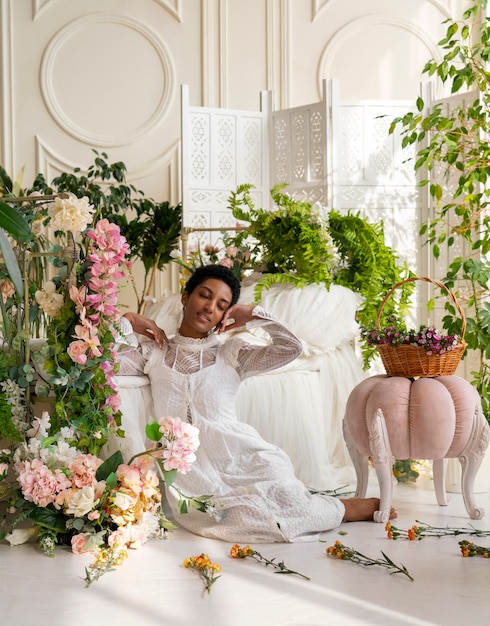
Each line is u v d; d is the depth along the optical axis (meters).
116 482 2.93
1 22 6.07
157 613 2.29
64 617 2.27
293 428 3.81
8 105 6.09
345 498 3.56
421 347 3.30
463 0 6.60
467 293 4.73
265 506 3.03
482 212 4.75
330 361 4.15
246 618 2.25
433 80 6.57
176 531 3.17
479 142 4.40
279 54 6.45
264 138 5.76
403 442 3.21
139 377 3.33
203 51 6.37
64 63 6.20
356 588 2.48
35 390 3.20
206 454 3.21
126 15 6.27
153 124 6.36
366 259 4.32
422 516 3.34
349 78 6.52
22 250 3.15
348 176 5.28
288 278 4.14
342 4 6.50
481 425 3.24
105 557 2.74
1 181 4.89
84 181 5.70
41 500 2.86
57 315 3.10
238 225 4.91
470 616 2.26
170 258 5.56
